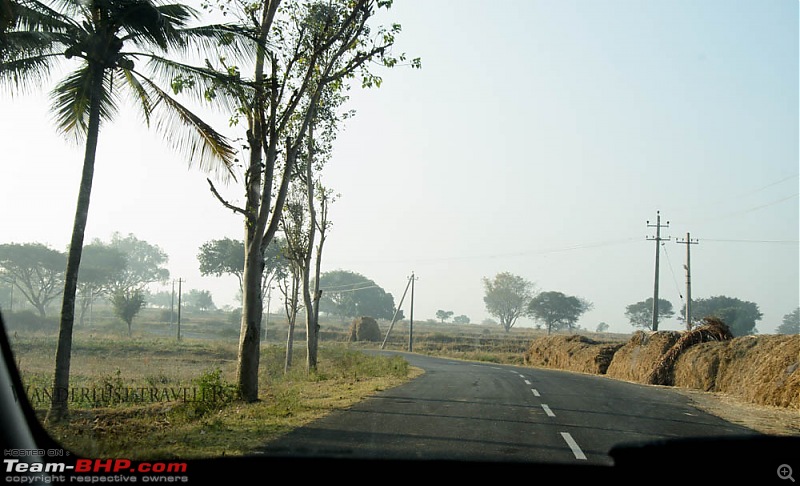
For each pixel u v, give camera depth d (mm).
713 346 23766
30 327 55750
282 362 35156
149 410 13641
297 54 15492
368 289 127812
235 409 13516
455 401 15352
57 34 12375
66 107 13953
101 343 42812
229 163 14609
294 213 27000
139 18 12445
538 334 107938
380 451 8906
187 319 100688
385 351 61969
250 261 15398
